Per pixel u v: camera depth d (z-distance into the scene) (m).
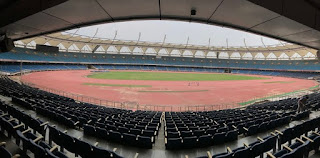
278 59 84.00
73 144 5.64
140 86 33.19
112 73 58.25
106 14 7.39
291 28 7.35
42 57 63.66
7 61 46.50
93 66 78.56
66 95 24.33
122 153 6.25
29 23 7.78
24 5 6.76
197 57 92.75
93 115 10.52
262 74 77.62
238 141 7.46
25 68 53.31
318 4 6.65
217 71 86.88
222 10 6.56
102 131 7.23
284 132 6.58
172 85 35.78
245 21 7.29
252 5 5.73
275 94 28.62
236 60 91.12
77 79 40.66
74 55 76.88
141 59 87.88
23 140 5.01
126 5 6.63
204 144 6.84
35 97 16.52
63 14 6.96
